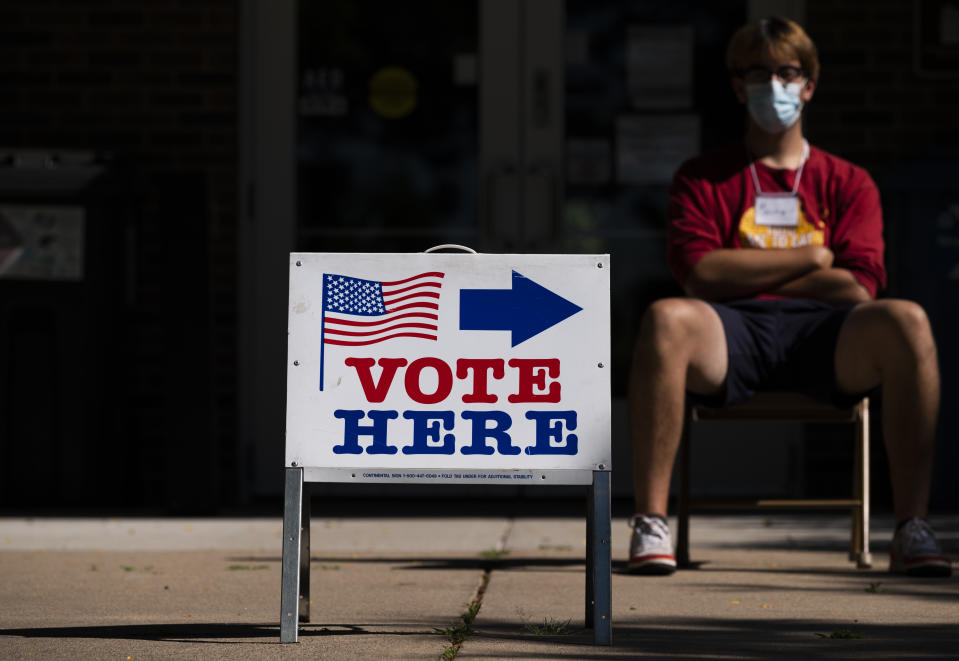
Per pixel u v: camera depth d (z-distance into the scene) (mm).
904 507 5379
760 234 5762
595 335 3848
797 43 5734
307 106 8492
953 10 8227
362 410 3832
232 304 8320
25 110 8414
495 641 3814
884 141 8227
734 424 8281
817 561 5789
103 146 8406
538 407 3826
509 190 8438
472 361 3842
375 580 5203
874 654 3592
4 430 7668
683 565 5594
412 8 8523
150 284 8344
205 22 8414
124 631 3994
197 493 7602
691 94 8445
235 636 3904
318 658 3531
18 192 7613
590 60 8477
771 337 5438
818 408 5625
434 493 8414
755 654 3594
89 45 8422
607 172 8445
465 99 8500
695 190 5824
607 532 3775
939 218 7469
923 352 5305
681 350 5316
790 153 5852
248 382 8398
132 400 8273
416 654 3586
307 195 8477
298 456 3816
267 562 5797
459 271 3869
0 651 3645
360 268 3877
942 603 4578
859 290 5598
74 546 6414
